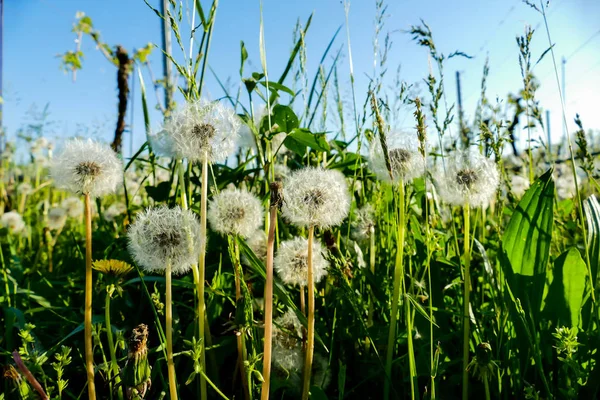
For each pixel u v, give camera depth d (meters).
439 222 0.52
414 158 0.31
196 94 0.29
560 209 0.59
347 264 0.36
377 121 0.27
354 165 0.49
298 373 0.32
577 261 0.33
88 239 0.25
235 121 0.29
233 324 0.30
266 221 0.37
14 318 0.35
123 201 0.87
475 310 0.38
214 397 0.33
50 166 0.26
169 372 0.25
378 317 0.41
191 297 0.43
